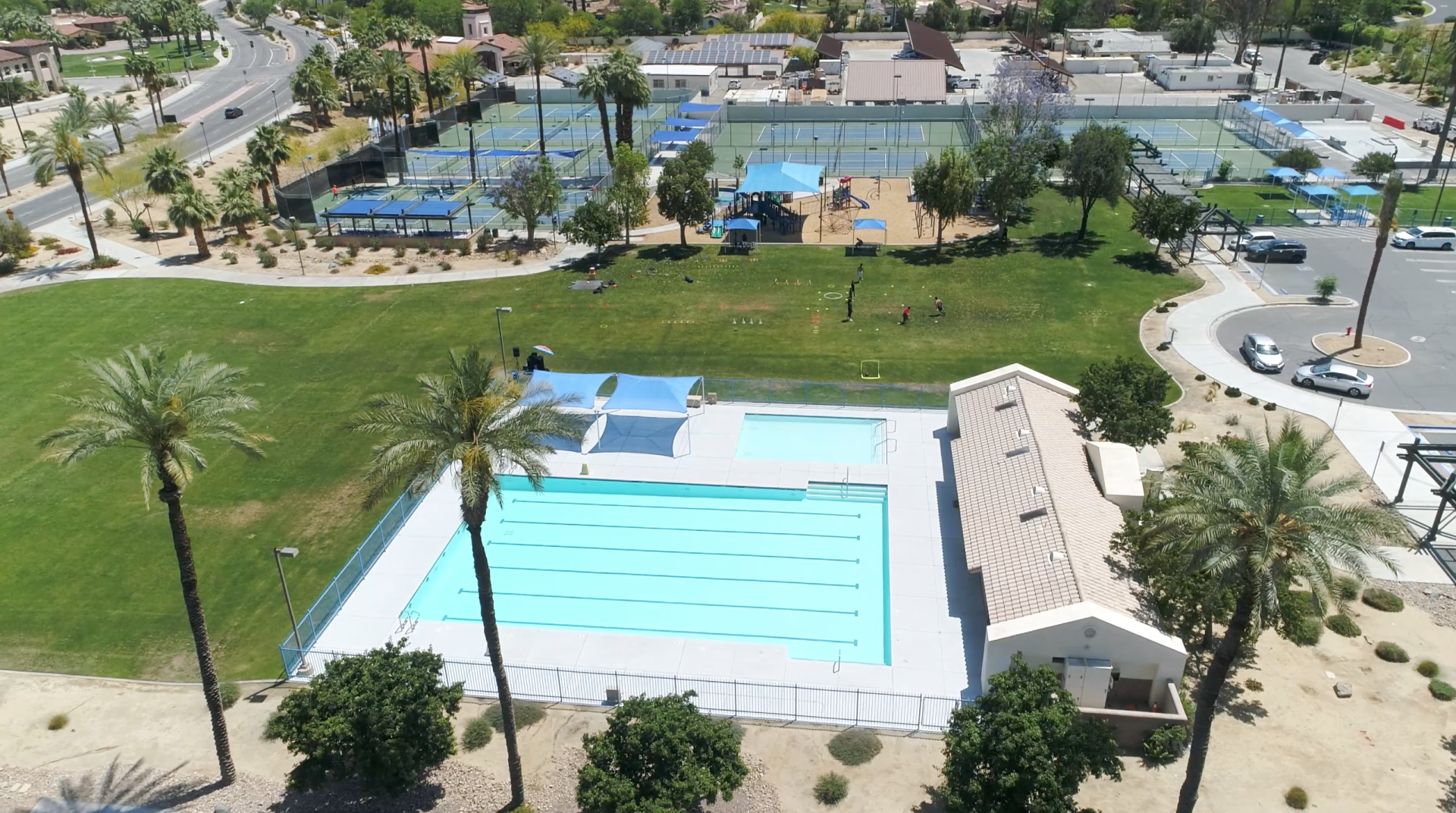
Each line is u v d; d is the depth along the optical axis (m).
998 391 50.06
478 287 76.50
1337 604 29.23
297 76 132.25
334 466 52.56
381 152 109.44
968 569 39.19
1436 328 64.75
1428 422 53.38
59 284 78.50
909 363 61.50
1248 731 33.47
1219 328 65.56
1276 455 27.09
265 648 39.66
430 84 134.88
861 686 36.47
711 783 28.75
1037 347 63.28
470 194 103.44
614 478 50.78
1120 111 127.00
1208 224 85.00
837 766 33.03
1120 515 40.22
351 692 30.72
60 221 95.38
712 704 35.88
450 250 83.94
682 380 54.91
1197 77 140.88
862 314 69.19
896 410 56.34
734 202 90.25
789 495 49.66
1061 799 28.06
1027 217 89.25
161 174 88.88
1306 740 33.03
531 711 35.66
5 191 104.62
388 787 31.11
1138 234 83.81
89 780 33.16
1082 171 80.44
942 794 30.81
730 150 117.19
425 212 86.62
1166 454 50.34
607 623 41.25
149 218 93.19
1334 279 69.12
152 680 38.16
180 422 30.09
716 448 53.41
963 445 47.34
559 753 33.88
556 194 85.19
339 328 69.31
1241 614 26.73
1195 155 109.00
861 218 90.88
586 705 36.16
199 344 67.25
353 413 57.56
